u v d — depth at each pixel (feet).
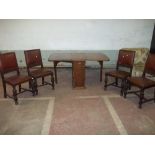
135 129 7.24
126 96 10.34
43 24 15.17
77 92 10.94
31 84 10.30
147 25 15.37
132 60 10.15
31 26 15.21
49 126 7.46
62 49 15.98
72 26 15.28
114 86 11.88
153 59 9.16
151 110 8.75
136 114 8.39
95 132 7.04
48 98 10.12
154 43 14.88
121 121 7.82
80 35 15.57
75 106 9.16
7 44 15.72
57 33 15.47
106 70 15.96
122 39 15.76
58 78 13.79
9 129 7.26
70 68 16.56
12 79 9.47
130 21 15.19
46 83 11.69
